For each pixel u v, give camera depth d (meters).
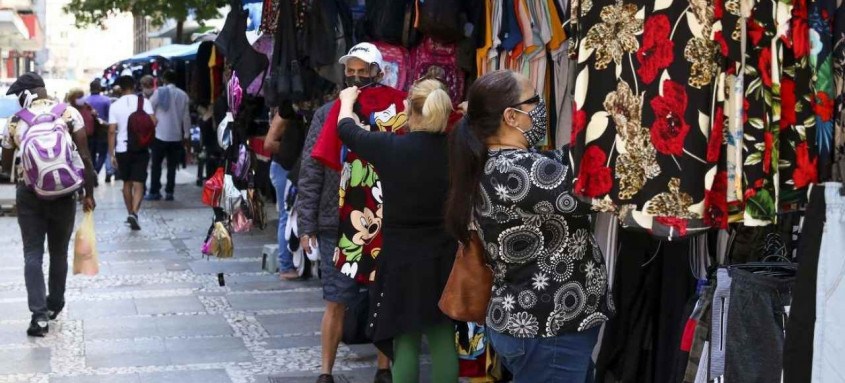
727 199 6.86
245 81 13.76
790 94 6.87
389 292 8.49
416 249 8.45
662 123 6.85
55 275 13.55
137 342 12.74
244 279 17.08
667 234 6.86
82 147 13.34
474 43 11.04
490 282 7.25
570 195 6.45
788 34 6.73
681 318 8.86
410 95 8.64
